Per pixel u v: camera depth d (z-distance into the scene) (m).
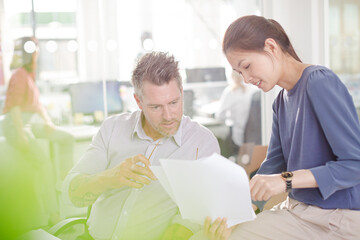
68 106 3.65
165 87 1.23
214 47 3.90
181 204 1.05
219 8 3.87
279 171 1.38
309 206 1.19
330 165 1.07
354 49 2.91
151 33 3.84
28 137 3.00
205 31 3.89
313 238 1.14
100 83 3.75
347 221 1.11
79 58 3.71
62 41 3.63
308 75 1.13
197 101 3.83
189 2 3.86
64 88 3.64
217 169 0.93
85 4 3.68
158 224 1.47
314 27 2.65
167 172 0.98
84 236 1.58
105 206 1.49
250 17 1.18
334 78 1.09
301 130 1.18
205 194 0.99
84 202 1.40
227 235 1.14
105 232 1.49
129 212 1.43
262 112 3.52
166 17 3.86
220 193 0.98
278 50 1.18
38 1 3.50
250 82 1.19
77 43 3.69
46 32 3.56
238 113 3.72
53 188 3.04
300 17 2.71
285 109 1.28
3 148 2.88
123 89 3.81
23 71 3.09
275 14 2.78
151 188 1.45
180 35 3.89
